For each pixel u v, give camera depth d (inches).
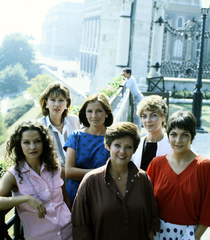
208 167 98.6
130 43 671.1
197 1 2566.4
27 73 2645.2
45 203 98.9
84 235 92.7
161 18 665.6
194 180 98.9
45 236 96.4
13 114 2005.4
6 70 2358.5
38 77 2033.7
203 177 98.5
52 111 134.6
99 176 92.5
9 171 97.7
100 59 735.7
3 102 2183.8
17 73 2380.7
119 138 90.4
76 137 116.0
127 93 435.2
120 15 627.5
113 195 90.6
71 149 114.1
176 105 645.3
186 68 956.0
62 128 142.1
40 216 91.7
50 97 133.8
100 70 738.8
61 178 108.0
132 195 91.5
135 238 91.4
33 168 101.4
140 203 91.1
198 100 426.3
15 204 90.4
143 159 132.8
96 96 116.0
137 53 672.4
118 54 639.1
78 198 93.0
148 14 663.1
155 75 695.1
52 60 4493.1
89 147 113.9
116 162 91.5
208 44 1690.5
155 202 97.5
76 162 114.0
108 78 727.7
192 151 104.9
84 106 117.5
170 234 101.2
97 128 116.2
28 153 97.1
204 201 98.2
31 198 91.8
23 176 98.3
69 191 116.6
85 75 3211.1
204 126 465.7
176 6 2508.6
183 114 102.0
